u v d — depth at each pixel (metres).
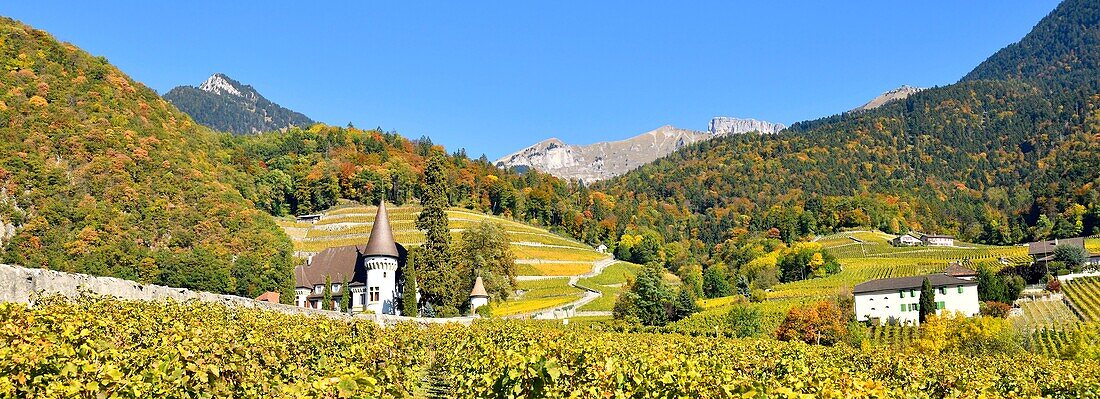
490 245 87.00
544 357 16.36
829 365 30.67
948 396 26.47
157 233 101.56
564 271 133.38
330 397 12.00
